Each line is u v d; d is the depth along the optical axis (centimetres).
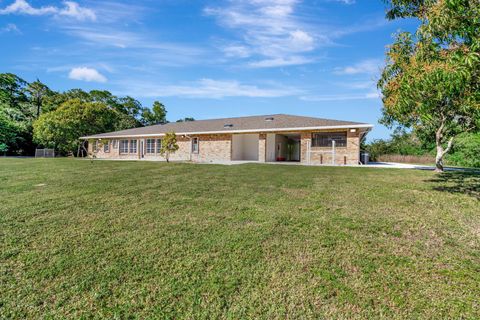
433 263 308
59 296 249
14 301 240
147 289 260
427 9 544
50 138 3159
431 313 225
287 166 1434
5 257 320
